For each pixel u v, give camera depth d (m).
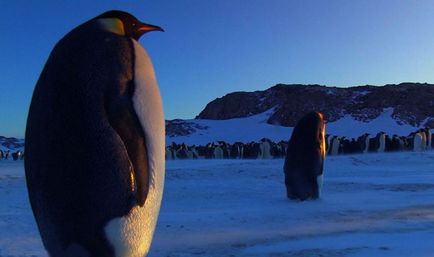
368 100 95.12
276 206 10.74
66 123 3.53
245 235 7.52
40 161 3.59
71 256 3.61
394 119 83.69
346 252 6.18
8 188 14.52
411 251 6.13
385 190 13.70
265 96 112.94
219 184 15.46
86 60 3.57
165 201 11.77
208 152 40.12
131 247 3.67
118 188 3.53
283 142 38.94
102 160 3.50
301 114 93.00
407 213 9.58
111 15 3.85
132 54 3.70
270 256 6.13
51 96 3.62
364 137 34.66
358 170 21.03
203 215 9.40
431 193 12.83
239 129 84.00
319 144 11.65
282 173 18.64
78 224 3.53
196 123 90.81
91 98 3.52
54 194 3.54
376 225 8.23
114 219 3.54
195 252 6.44
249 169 19.55
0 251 6.44
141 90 3.65
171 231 7.85
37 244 6.92
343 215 9.41
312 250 6.39
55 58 3.71
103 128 3.50
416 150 34.44
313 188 11.62
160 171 3.79
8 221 8.82
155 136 3.71
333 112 92.31
